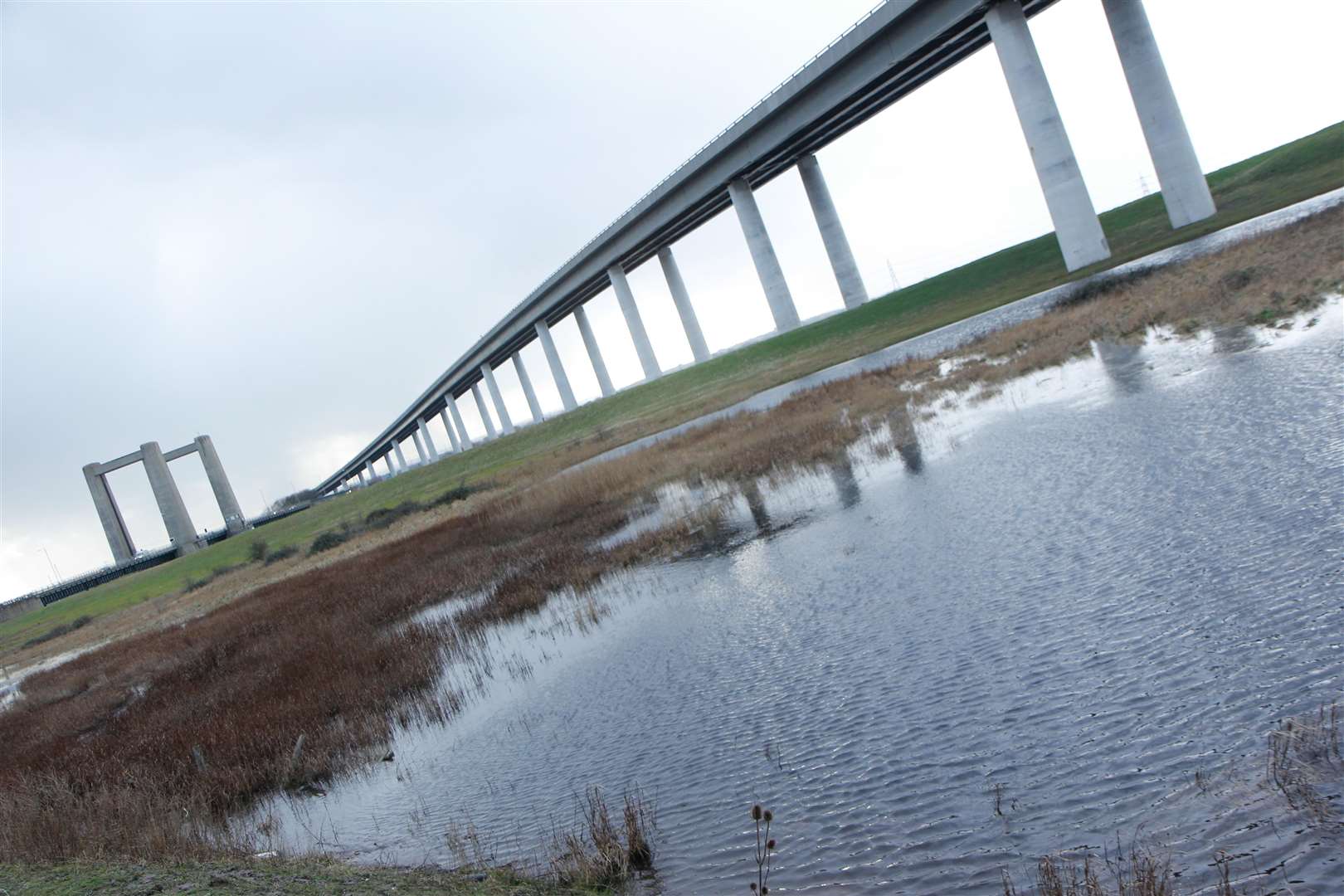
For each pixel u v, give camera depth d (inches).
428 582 996.6
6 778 601.9
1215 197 2043.6
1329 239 961.5
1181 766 208.8
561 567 840.3
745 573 598.5
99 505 5462.6
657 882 228.1
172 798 433.1
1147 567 344.8
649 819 273.9
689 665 442.9
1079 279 1768.0
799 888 206.8
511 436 3513.8
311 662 732.7
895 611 407.2
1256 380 575.5
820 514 700.0
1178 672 255.4
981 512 524.4
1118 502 443.8
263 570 2257.6
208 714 647.1
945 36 2124.8
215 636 1122.7
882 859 209.5
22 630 3157.0
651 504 1049.5
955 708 283.7
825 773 268.2
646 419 2413.9
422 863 285.1
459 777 390.3
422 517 2058.3
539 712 451.5
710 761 309.6
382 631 825.5
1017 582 383.6
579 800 311.6
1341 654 233.9
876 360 1785.2
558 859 255.4
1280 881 159.0
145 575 3538.4
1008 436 713.6
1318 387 506.3
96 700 928.9
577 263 4128.9
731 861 229.8
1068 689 269.0
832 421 1135.0
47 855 333.1
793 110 2655.0
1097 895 163.6
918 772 250.1
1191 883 165.8
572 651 554.6
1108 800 205.0
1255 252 1079.0
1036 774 227.3
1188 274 1172.5
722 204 3533.5
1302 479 376.8
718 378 2778.1
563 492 1355.8
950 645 340.5
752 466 1010.7
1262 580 296.0
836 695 331.3
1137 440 550.0
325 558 1947.6
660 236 3799.2
